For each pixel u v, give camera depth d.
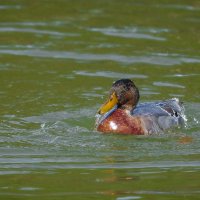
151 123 15.30
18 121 15.34
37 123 15.30
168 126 15.54
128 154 13.67
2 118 15.43
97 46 20.11
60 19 22.42
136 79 17.88
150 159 13.34
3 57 19.12
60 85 17.38
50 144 14.20
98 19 22.44
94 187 11.72
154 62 19.02
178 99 16.39
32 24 21.84
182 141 14.62
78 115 15.82
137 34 21.12
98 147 14.15
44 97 16.64
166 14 23.09
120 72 18.28
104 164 13.01
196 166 12.88
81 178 12.16
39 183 11.88
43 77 17.83
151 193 11.43
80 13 23.05
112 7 23.81
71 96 16.77
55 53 19.53
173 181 12.01
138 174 12.44
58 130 15.02
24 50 19.69
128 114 15.33
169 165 12.95
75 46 20.08
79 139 14.59
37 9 23.38
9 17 22.44
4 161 13.09
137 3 24.27
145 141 14.62
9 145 14.04
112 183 11.88
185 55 19.53
